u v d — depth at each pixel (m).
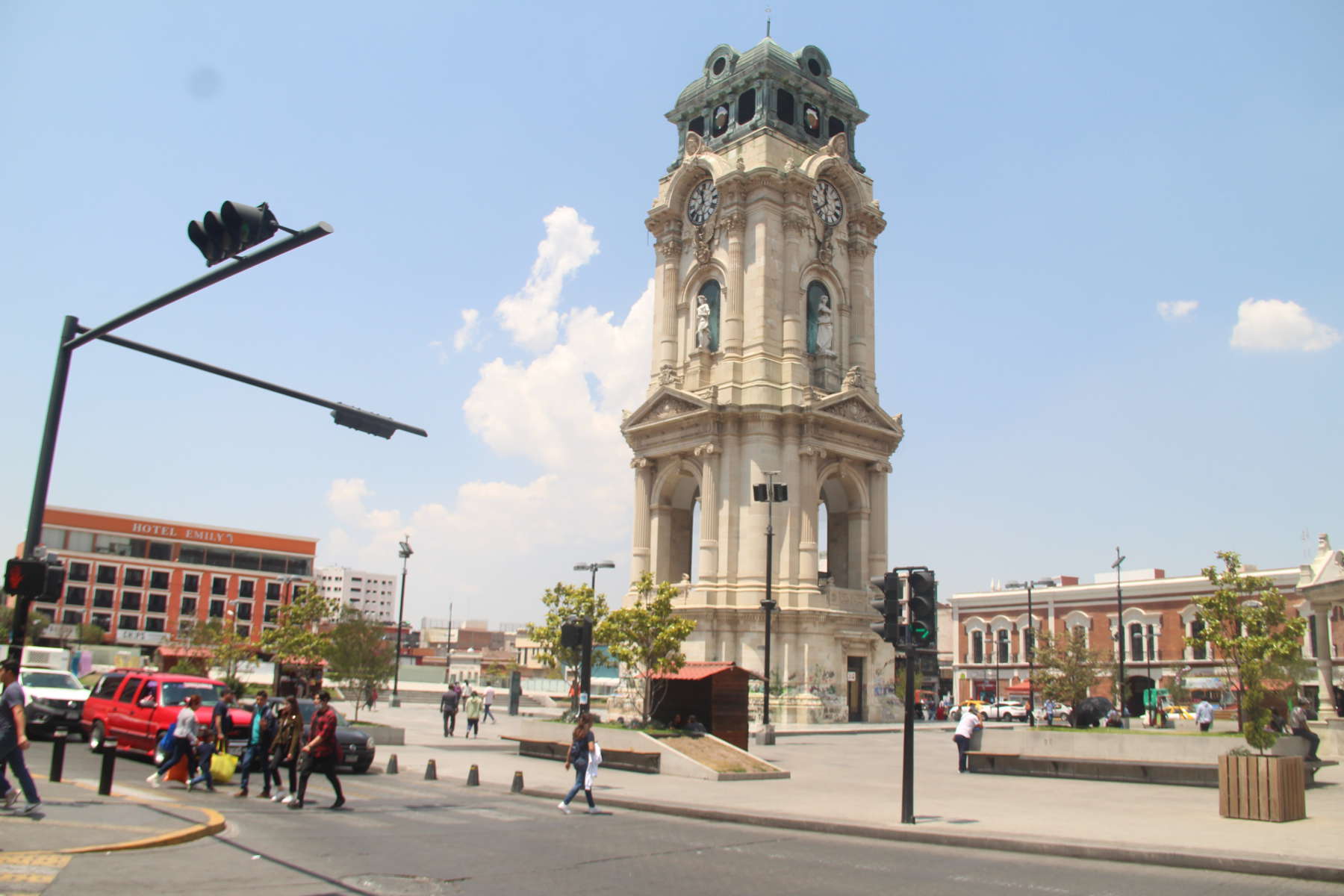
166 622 139.62
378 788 28.84
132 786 25.77
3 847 16.25
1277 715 36.72
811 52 79.94
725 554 68.56
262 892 14.63
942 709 81.50
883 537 74.81
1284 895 16.12
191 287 19.75
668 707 41.91
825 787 31.17
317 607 61.22
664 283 77.56
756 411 69.31
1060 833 21.69
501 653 194.25
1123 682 72.25
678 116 82.75
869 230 79.50
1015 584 90.62
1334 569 55.09
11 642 21.41
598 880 16.58
